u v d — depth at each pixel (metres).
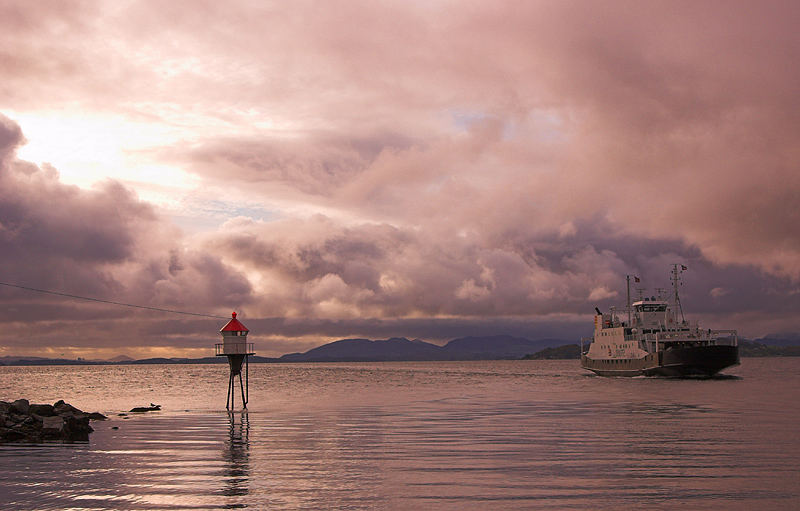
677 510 24.47
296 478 30.53
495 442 42.09
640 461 34.09
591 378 165.38
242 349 74.25
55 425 46.25
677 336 128.38
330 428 51.38
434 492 27.53
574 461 34.38
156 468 33.22
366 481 29.73
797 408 64.81
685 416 57.41
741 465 32.69
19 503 26.25
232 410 71.62
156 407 73.00
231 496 27.03
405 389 125.00
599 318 149.38
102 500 26.56
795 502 25.41
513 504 25.53
